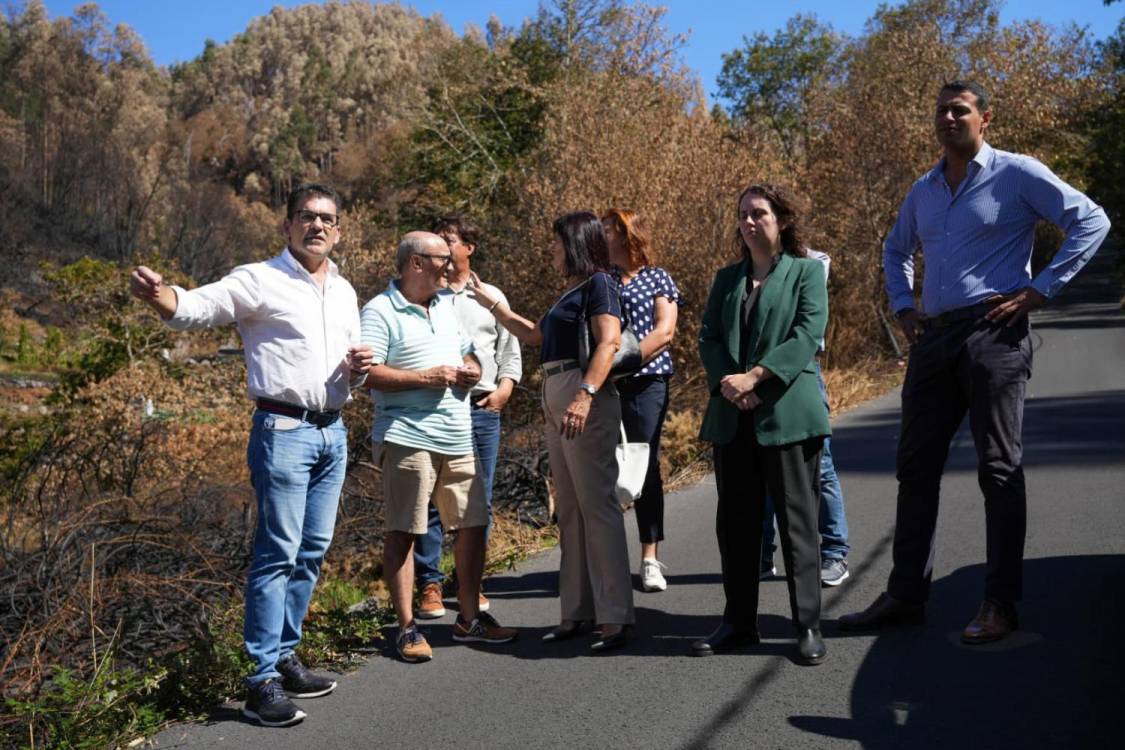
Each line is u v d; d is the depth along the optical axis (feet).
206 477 24.95
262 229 201.46
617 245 18.13
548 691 13.32
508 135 79.15
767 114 132.57
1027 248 13.93
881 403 41.60
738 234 14.55
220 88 584.40
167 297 12.20
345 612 16.31
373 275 40.50
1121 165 95.81
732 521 14.14
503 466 24.26
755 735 11.35
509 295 42.09
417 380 15.12
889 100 67.15
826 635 14.44
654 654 14.34
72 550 17.49
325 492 14.01
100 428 26.35
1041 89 76.95
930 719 11.35
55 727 12.64
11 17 231.71
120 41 239.50
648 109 50.01
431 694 13.62
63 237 174.60
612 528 14.84
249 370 13.43
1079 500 20.75
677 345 39.83
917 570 14.21
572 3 75.92
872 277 59.47
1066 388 41.65
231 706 13.74
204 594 17.63
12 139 187.32
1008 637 13.48
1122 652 12.62
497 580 19.51
